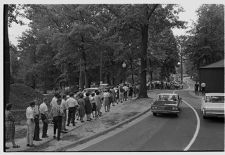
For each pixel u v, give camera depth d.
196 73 50.19
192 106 25.08
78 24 38.88
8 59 16.45
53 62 56.62
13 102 23.17
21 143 12.05
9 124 11.02
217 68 28.86
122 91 27.59
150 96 34.81
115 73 52.91
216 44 42.09
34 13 21.70
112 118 18.12
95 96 18.55
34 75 59.81
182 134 13.57
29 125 11.27
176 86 62.94
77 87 51.97
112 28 31.50
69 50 40.41
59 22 44.12
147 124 16.42
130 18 29.16
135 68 52.78
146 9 30.16
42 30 48.47
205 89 29.14
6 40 16.14
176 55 65.75
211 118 18.34
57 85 59.28
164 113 19.42
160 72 69.12
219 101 17.92
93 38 39.19
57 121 12.57
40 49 56.06
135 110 21.81
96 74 53.56
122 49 34.06
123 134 13.77
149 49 41.56
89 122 16.86
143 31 31.66
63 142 11.88
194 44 43.09
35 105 12.39
